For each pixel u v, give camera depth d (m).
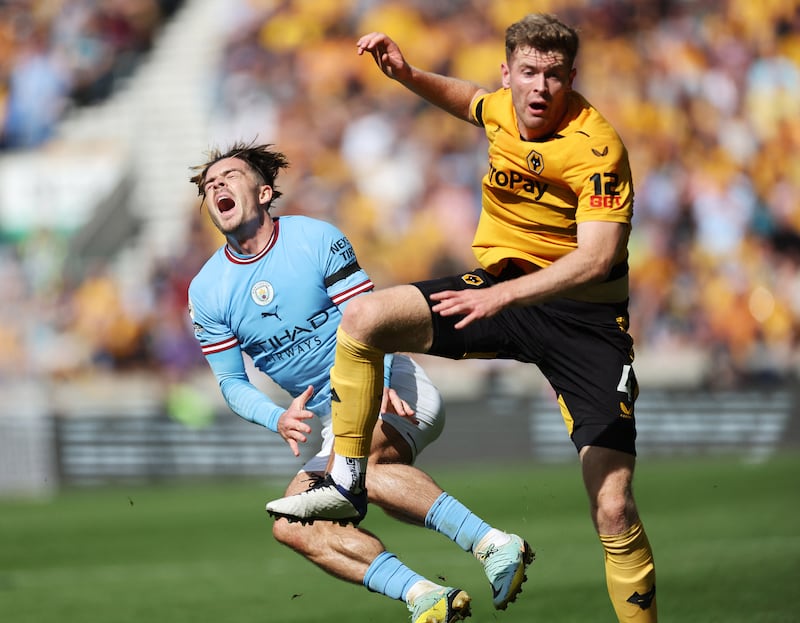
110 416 50.66
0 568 29.52
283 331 16.58
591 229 13.51
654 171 64.25
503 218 14.73
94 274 64.88
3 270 66.38
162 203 69.94
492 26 67.81
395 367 16.97
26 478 50.69
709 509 33.62
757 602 19.44
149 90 73.19
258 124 68.00
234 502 42.59
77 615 22.19
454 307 12.91
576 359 14.52
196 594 24.16
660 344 60.31
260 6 72.56
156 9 76.00
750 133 67.25
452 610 14.60
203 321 16.80
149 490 48.59
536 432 50.91
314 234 16.53
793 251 65.62
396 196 64.62
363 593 23.19
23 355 62.34
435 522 15.76
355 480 14.45
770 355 58.34
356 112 66.94
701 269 62.56
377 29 68.31
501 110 14.55
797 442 50.69
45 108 74.62
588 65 66.81
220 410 50.81
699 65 67.75
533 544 28.62
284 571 26.97
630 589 14.28
